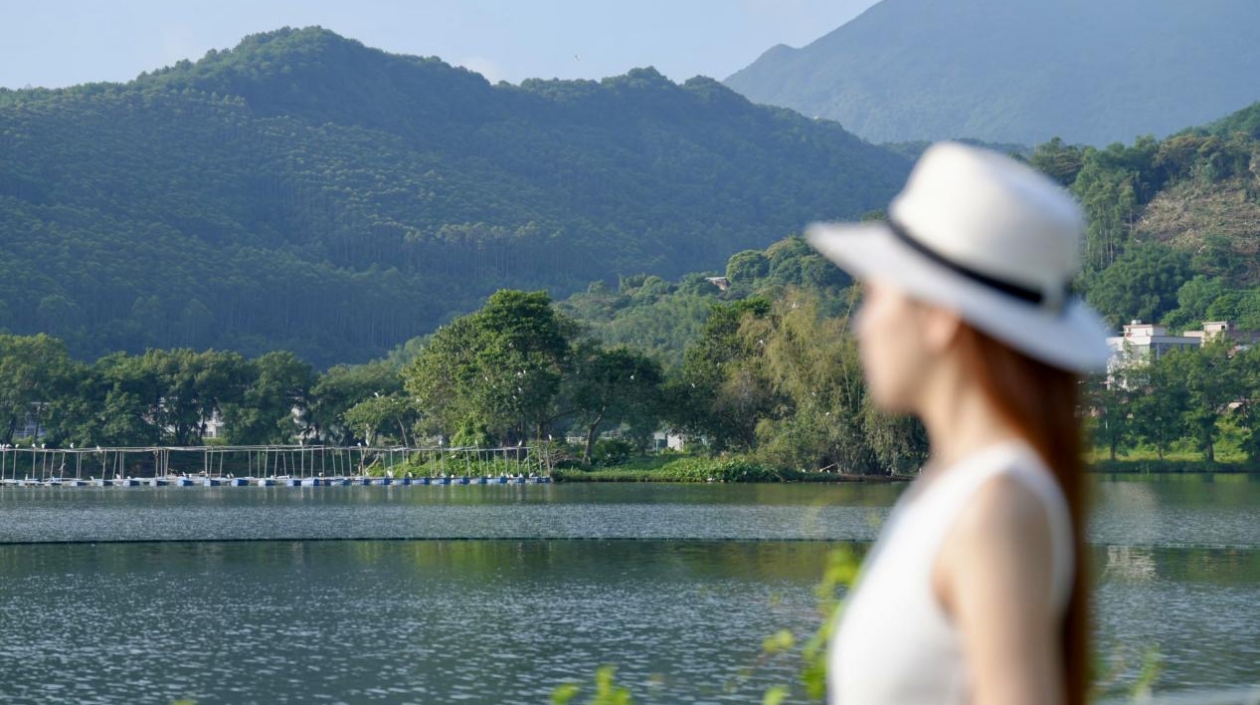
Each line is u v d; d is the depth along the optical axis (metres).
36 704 25.33
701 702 24.66
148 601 39.59
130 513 83.50
